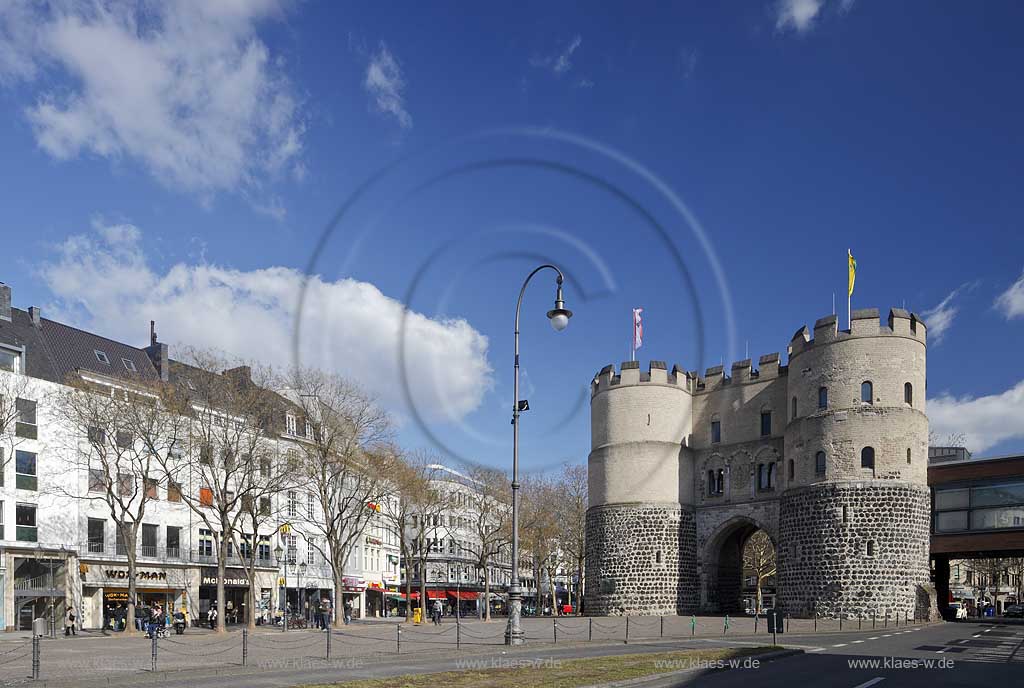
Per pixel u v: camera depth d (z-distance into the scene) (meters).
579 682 21.58
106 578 59.81
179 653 33.78
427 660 29.42
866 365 60.66
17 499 55.53
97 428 54.81
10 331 60.19
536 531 85.12
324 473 56.62
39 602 56.09
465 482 80.19
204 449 54.59
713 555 72.31
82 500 59.28
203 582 66.31
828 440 61.06
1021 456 62.91
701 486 73.56
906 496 58.75
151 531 63.72
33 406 57.31
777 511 68.31
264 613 70.81
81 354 65.56
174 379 70.12
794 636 44.81
